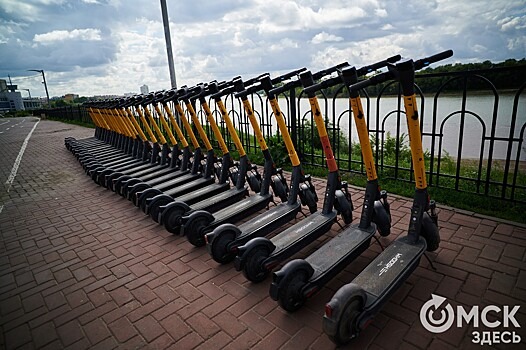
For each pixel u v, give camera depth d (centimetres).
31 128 1830
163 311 224
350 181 444
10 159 875
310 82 269
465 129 671
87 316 227
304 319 205
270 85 312
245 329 201
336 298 167
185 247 311
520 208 316
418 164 225
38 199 495
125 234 350
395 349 178
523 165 468
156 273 271
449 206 337
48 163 770
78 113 1880
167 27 766
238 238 273
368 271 206
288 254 252
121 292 249
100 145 812
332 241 249
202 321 211
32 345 205
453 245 268
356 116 237
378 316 201
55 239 352
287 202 326
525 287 215
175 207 328
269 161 351
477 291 215
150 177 492
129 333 207
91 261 299
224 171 411
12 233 377
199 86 407
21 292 262
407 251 225
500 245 263
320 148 611
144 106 528
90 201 468
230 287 244
